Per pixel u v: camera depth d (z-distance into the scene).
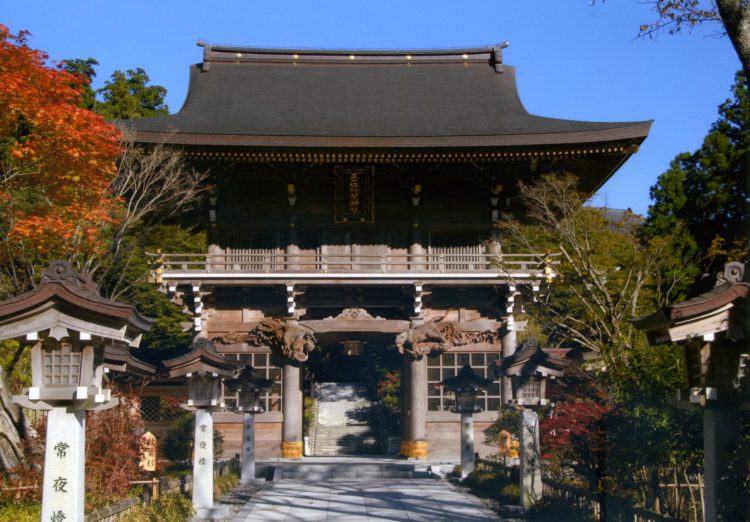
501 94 50.53
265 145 41.34
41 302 13.23
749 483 13.55
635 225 44.00
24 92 27.56
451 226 44.56
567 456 23.81
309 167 43.84
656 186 48.88
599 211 44.56
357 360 68.19
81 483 13.81
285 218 44.41
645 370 20.58
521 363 25.00
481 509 26.27
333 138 41.56
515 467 28.81
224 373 24.45
